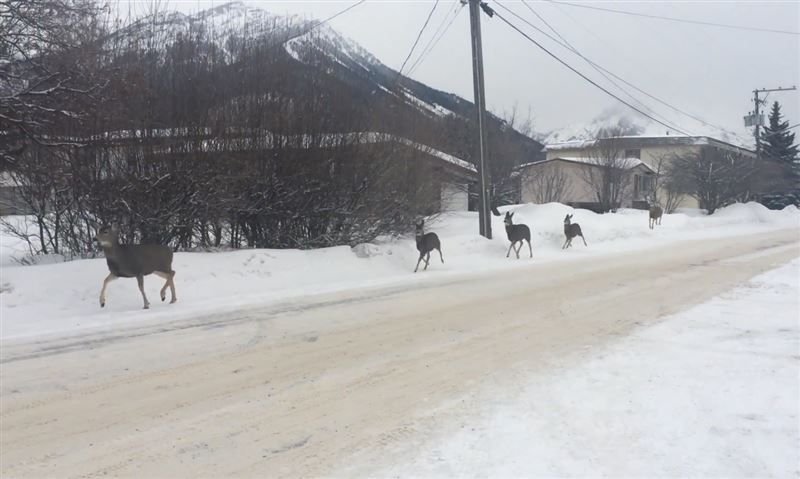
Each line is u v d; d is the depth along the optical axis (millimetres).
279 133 14172
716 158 47375
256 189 14219
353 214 15914
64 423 4965
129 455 4375
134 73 11766
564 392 5621
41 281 10062
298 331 8258
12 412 5207
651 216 28094
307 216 15359
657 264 15812
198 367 6543
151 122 12578
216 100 13531
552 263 16453
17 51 10531
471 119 35656
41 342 7613
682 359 6660
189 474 4086
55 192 12812
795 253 18281
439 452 4352
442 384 5949
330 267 13828
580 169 43344
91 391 5762
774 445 4398
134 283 10852
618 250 20125
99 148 12289
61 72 10852
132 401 5492
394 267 15117
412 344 7543
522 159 44531
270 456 4355
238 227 14969
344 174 15414
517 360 6777
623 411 5102
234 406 5367
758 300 10250
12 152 11156
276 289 11930
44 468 4168
